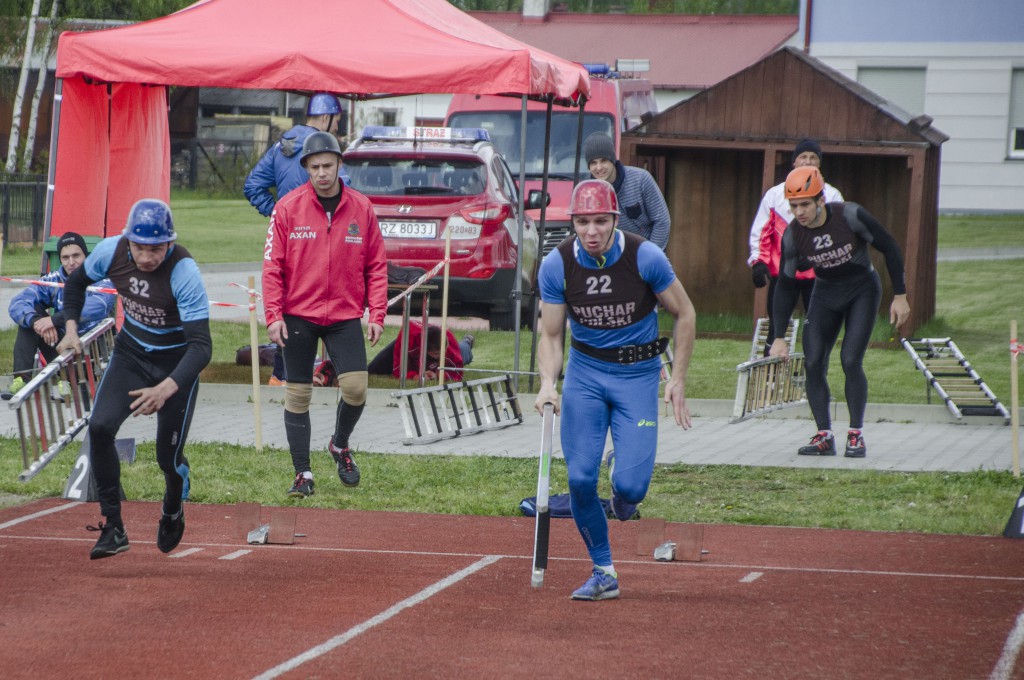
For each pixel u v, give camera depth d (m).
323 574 21.61
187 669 16.39
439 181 48.38
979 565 22.44
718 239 57.69
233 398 40.06
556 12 145.50
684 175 57.66
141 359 21.80
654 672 16.30
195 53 36.59
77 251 34.75
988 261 81.75
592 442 19.88
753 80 52.31
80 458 28.12
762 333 43.09
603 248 19.16
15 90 128.38
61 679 16.03
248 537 24.16
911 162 50.53
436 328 41.56
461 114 59.53
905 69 108.00
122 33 37.53
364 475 30.16
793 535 25.09
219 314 59.59
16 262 77.12
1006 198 107.25
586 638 17.81
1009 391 41.03
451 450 33.56
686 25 141.25
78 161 40.31
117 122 41.62
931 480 29.25
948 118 107.38
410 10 38.19
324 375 40.72
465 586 20.83
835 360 47.09
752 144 52.38
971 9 105.88
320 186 27.58
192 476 29.53
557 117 58.81
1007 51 105.44
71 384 27.23
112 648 17.30
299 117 146.62
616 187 35.78
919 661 16.78
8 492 28.38
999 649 17.34
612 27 141.75
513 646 17.41
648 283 19.50
